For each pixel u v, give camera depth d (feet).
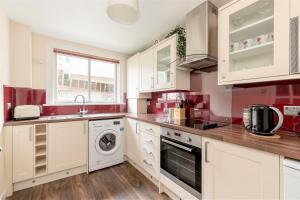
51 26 7.35
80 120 7.49
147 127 6.89
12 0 5.42
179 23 6.98
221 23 4.81
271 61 4.19
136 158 7.82
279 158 2.92
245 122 4.56
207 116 6.64
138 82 9.68
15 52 7.04
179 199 5.46
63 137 7.06
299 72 3.34
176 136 5.32
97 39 8.81
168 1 5.46
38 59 8.21
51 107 8.61
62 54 9.08
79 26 7.33
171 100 8.73
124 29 7.59
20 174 6.10
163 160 5.89
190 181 4.90
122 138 8.77
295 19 3.39
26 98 7.58
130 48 10.28
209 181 4.25
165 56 7.95
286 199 2.78
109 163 8.23
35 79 8.14
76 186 6.46
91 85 10.30
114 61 10.93
